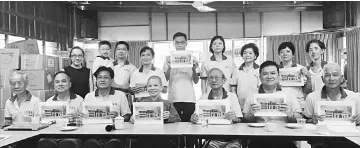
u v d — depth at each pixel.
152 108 2.64
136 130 2.36
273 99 2.56
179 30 6.77
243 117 2.85
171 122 2.74
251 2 5.82
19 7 4.79
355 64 5.23
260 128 2.39
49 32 5.56
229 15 6.68
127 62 3.76
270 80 2.73
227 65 3.51
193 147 2.26
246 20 6.64
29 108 2.92
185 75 3.58
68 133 2.30
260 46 6.61
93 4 5.86
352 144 2.00
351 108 2.42
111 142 2.41
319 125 2.44
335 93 2.64
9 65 3.94
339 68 2.55
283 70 3.21
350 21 5.51
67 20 6.09
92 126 2.57
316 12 6.48
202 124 2.54
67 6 6.05
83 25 6.29
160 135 2.22
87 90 3.71
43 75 4.03
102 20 6.87
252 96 2.84
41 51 5.38
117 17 6.88
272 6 5.89
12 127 2.44
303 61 6.11
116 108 2.83
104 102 2.70
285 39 6.29
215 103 2.60
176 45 3.50
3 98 3.79
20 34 4.80
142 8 6.06
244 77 3.41
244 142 2.76
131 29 6.86
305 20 6.51
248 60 3.42
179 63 3.21
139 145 2.57
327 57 5.99
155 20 6.82
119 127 2.41
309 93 3.00
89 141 2.29
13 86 2.85
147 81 3.12
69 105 2.93
